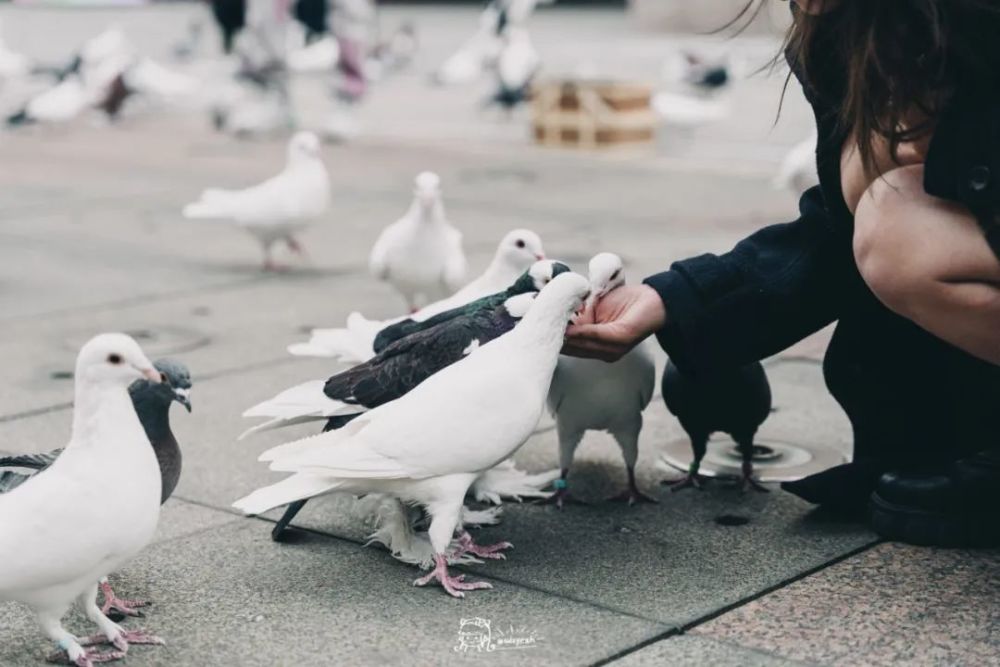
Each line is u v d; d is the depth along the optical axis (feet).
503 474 6.94
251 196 11.13
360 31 19.15
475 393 5.99
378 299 10.40
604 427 6.82
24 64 23.81
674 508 6.84
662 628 5.75
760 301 6.58
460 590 6.04
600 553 6.39
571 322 6.28
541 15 39.47
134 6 43.60
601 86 18.02
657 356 8.87
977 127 5.64
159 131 20.81
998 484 6.34
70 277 11.08
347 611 5.90
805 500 6.82
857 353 6.69
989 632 5.71
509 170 16.43
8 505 5.35
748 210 13.58
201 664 5.54
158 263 11.66
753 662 5.53
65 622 5.84
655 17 33.37
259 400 8.22
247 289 10.71
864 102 5.65
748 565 6.26
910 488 6.40
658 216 13.33
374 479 5.95
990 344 5.98
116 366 5.37
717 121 20.42
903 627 5.75
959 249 5.79
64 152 18.52
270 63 20.26
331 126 19.31
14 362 8.91
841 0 5.64
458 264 9.36
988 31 5.51
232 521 6.71
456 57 25.48
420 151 18.22
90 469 5.36
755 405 6.86
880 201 5.93
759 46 26.04
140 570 6.24
